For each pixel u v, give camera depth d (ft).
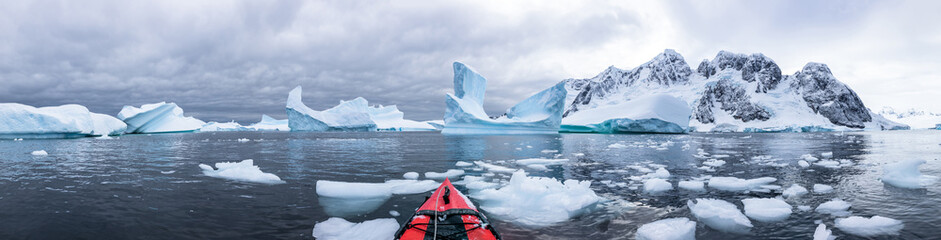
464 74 161.99
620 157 53.01
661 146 74.23
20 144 86.22
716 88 399.85
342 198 24.48
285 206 22.31
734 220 18.65
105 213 20.66
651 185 27.32
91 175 34.99
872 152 61.16
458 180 32.37
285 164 45.52
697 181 29.84
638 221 19.12
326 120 237.45
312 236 16.84
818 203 22.62
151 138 127.85
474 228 16.12
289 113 230.89
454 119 158.30
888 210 20.62
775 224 18.28
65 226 18.37
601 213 20.57
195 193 26.09
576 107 524.93
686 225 17.33
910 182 27.71
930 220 18.54
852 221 17.78
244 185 29.40
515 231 17.44
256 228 18.01
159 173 36.22
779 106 347.97
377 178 34.30
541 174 36.47
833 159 49.83
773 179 30.48
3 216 20.07
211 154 60.49
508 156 55.42
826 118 338.75
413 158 52.85
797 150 66.54
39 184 30.07
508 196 24.26
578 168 40.60
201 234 17.13
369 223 18.22
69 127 110.52
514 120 159.94
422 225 16.30
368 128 255.91
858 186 27.94
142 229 17.85
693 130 331.77
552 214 20.35
